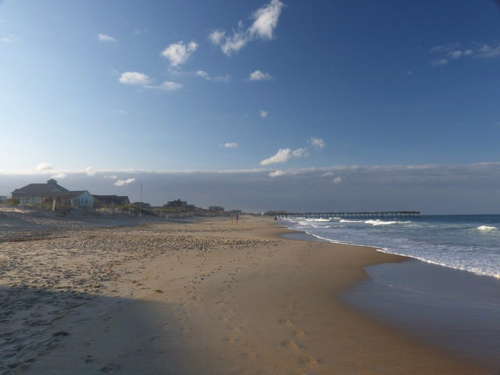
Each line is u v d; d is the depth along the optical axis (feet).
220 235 106.11
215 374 13.67
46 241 64.08
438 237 99.60
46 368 13.56
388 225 203.51
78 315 20.26
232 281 32.40
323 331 19.40
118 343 16.43
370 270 41.42
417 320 21.86
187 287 29.09
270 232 131.34
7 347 15.38
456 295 28.86
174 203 575.38
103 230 109.09
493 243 77.87
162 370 13.87
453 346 17.52
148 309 22.22
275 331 19.10
